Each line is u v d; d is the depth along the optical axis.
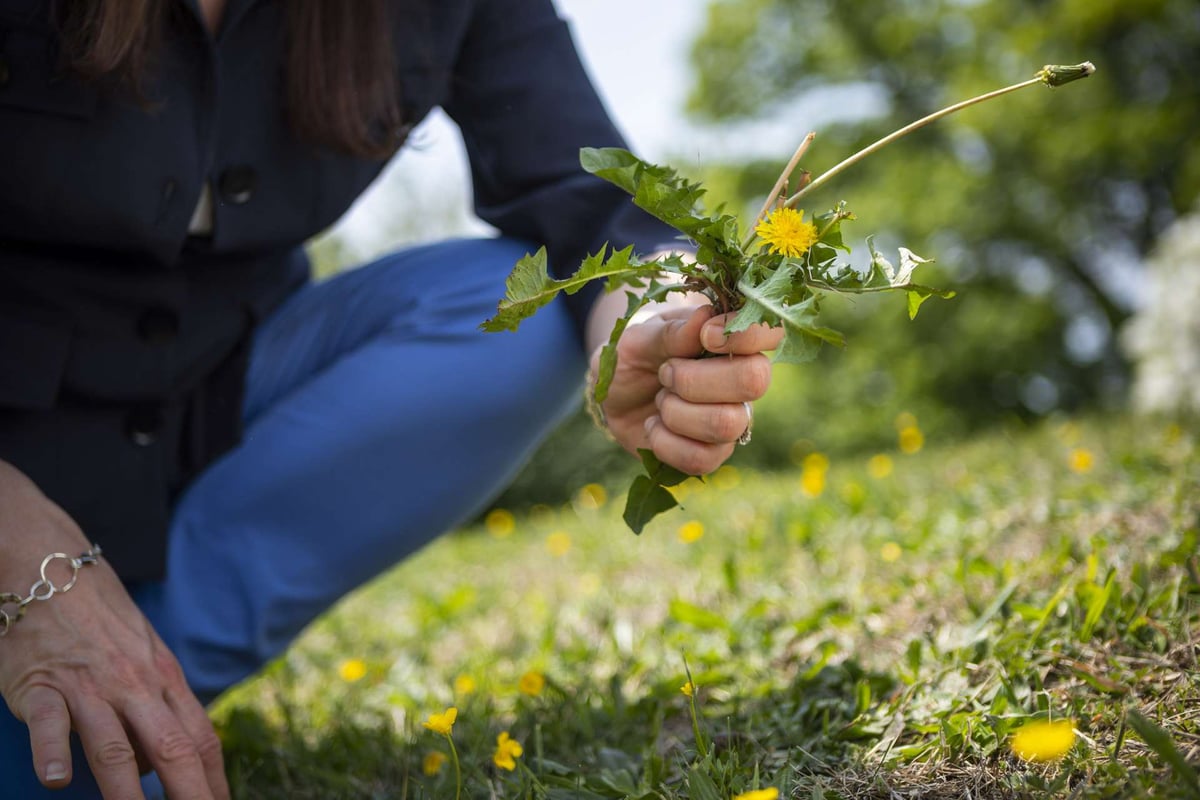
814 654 1.71
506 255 1.63
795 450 14.35
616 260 1.04
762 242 1.01
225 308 1.56
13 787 1.30
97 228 1.33
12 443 1.38
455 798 1.27
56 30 1.25
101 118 1.29
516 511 11.63
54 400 1.38
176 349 1.49
